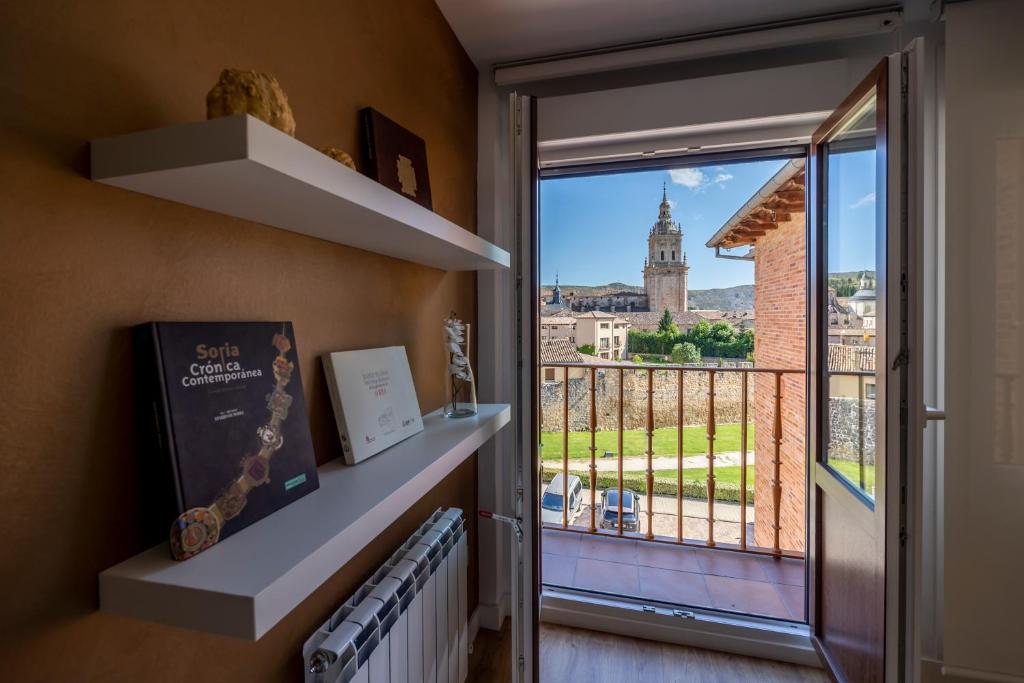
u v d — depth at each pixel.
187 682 0.63
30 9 0.45
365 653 0.84
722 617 1.83
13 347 0.44
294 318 0.84
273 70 0.77
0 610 0.43
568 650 1.78
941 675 1.50
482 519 1.89
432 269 1.44
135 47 0.56
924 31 1.49
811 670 1.67
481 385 1.90
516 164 1.19
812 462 1.75
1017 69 1.38
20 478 0.45
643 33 1.64
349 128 0.99
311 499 0.71
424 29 1.39
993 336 1.42
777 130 1.69
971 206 1.42
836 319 1.58
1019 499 1.41
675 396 2.78
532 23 1.58
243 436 0.63
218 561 0.52
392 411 1.04
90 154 0.50
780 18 1.56
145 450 0.56
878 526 1.23
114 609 0.50
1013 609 1.42
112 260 0.53
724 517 2.74
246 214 0.69
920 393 1.09
